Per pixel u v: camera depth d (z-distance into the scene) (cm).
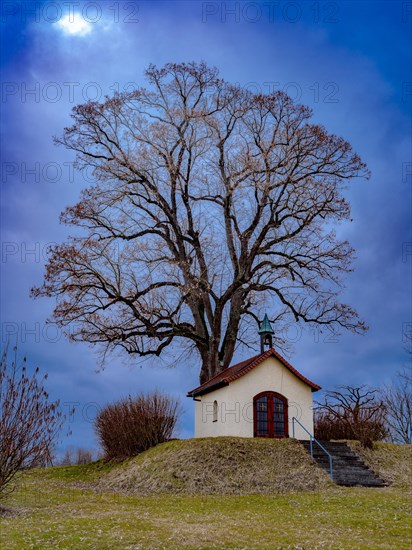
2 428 1995
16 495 2506
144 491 2783
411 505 2238
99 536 1652
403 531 1792
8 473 2016
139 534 1694
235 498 2520
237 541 1622
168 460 3106
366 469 3047
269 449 3175
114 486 3014
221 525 1881
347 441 3434
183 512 2188
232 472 2906
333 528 1848
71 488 2919
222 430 3422
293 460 3067
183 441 3341
